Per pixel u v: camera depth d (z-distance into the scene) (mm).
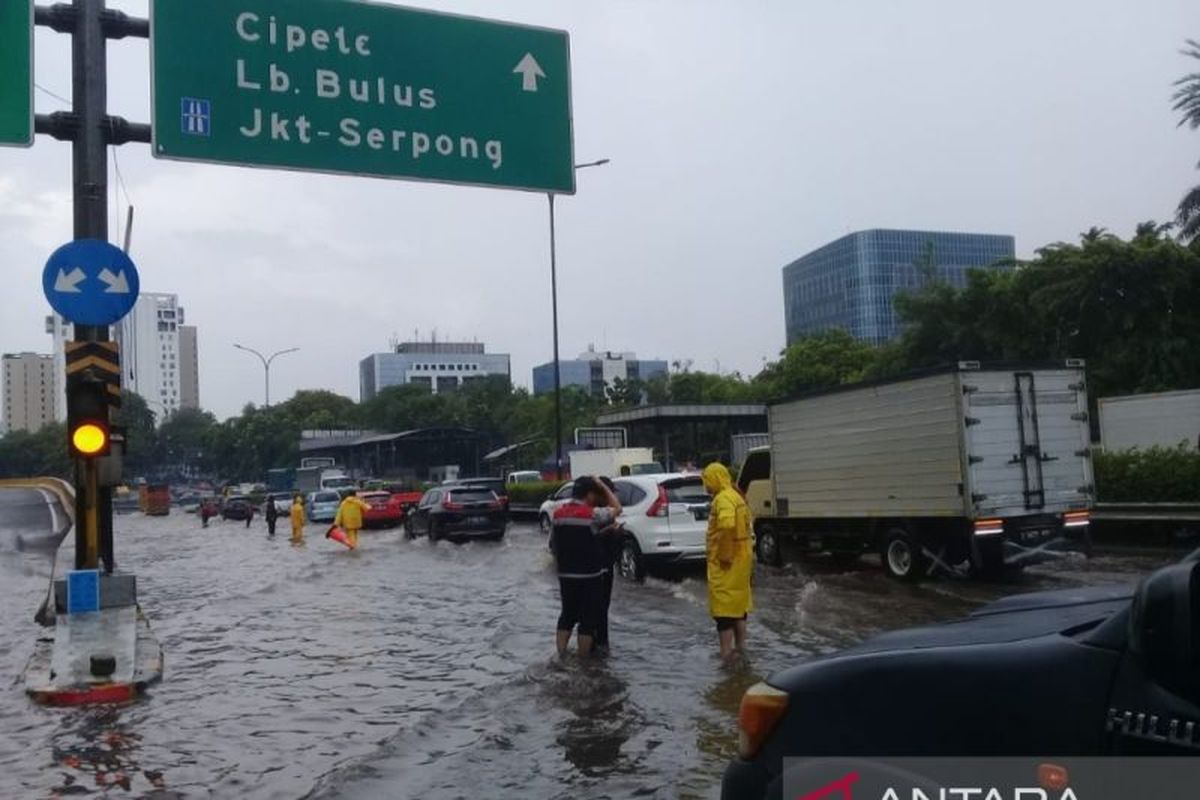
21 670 10445
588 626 9930
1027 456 14578
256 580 20250
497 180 11789
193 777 6629
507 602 14680
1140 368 32438
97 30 11641
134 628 11070
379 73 11383
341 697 8828
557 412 38562
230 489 82875
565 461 52438
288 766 6840
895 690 2992
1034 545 14453
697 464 44875
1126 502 19250
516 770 6508
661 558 16047
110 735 7672
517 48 11992
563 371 148625
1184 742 2387
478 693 8641
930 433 14797
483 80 11812
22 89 10461
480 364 159250
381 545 29297
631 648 10383
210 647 11664
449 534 27438
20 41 10508
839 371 60438
